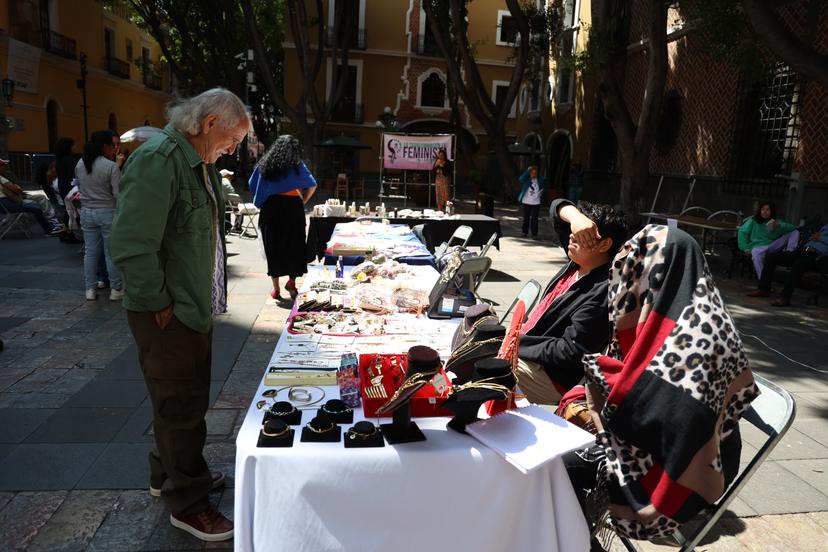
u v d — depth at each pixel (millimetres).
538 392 2580
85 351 4621
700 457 1666
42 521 2516
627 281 1889
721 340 1696
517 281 7789
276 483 1692
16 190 9719
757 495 2916
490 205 14250
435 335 2775
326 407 1922
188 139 2254
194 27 27359
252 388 3992
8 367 4262
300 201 6141
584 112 19453
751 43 9133
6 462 2977
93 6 29812
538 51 21156
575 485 1957
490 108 18141
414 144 14844
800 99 9945
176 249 2189
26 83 23688
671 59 14211
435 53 28438
